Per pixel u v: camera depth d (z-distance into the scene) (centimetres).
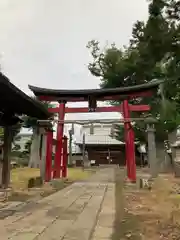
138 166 4350
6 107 1062
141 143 3275
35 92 1711
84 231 509
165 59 635
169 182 1376
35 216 640
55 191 1178
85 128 5209
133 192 1138
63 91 1659
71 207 779
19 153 4100
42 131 1536
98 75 2581
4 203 826
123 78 2341
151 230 521
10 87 751
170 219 614
